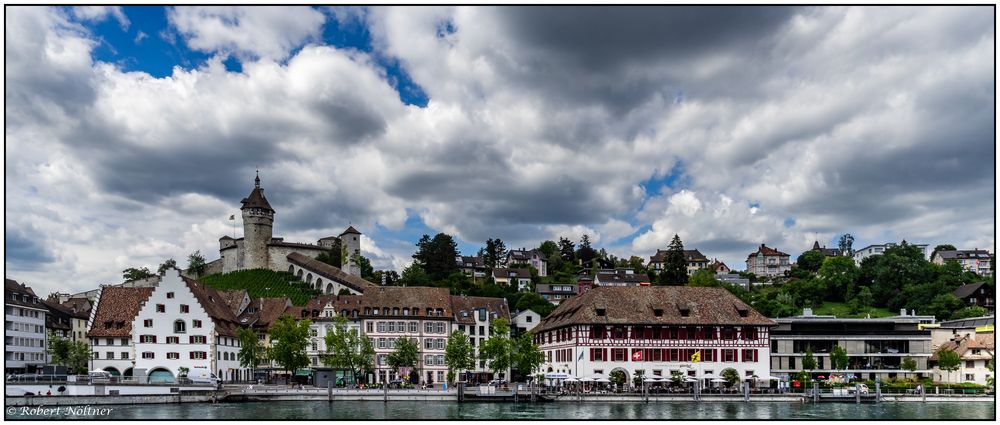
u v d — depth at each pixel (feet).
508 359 412.36
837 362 432.25
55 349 460.55
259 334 523.29
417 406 325.83
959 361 429.79
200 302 454.81
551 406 327.47
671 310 408.26
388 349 487.61
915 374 449.89
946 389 371.97
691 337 402.11
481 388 358.02
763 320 408.46
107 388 326.03
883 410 315.17
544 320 476.95
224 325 479.00
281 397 353.51
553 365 437.99
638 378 386.32
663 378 364.99
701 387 380.37
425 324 495.41
